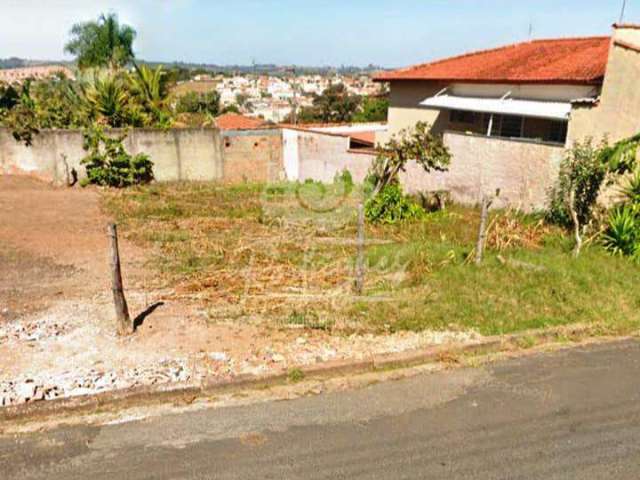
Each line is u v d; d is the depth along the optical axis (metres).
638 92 10.48
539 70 14.28
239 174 18.23
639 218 8.89
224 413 4.20
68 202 12.94
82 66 27.52
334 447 3.80
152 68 20.73
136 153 16.52
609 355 5.30
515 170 11.88
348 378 4.77
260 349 5.13
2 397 4.16
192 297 6.48
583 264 7.75
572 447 3.84
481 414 4.24
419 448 3.80
